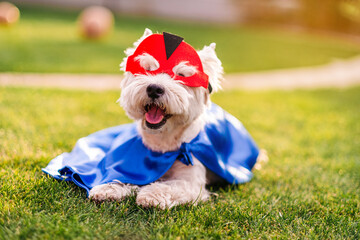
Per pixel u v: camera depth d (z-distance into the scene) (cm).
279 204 299
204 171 308
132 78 283
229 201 295
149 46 276
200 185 297
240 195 313
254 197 313
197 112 290
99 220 235
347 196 322
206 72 292
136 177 293
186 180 294
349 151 479
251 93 837
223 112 379
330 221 271
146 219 246
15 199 253
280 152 455
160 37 276
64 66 905
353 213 291
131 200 269
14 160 327
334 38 2372
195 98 285
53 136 414
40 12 2117
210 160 306
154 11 2672
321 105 767
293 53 1609
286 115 659
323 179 372
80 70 884
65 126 459
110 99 645
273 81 1041
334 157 450
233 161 349
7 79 727
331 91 962
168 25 2164
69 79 798
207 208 273
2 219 224
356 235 255
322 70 1299
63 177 290
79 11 2386
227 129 357
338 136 548
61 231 215
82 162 308
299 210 288
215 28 2302
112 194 265
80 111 546
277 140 507
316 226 261
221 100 728
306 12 2722
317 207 297
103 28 1430
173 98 260
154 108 276
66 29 1597
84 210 248
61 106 559
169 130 282
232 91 835
